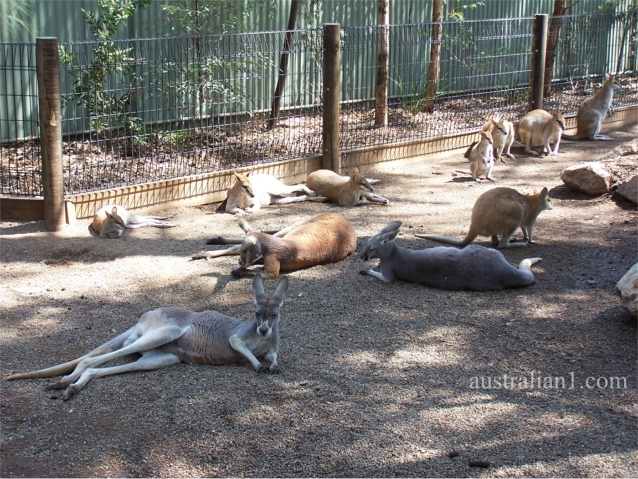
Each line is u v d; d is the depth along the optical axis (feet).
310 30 38.32
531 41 51.26
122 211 29.53
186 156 37.01
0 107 37.96
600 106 47.34
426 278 24.72
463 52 52.03
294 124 42.80
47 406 17.67
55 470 15.43
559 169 40.60
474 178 38.29
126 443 16.30
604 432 16.69
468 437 16.55
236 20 42.98
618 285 22.49
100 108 36.70
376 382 18.84
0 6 37.86
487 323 22.16
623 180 34.91
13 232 29.53
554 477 15.15
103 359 18.88
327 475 15.29
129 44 40.37
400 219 32.07
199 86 39.24
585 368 19.57
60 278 25.40
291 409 17.60
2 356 20.10
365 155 39.73
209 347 19.34
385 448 16.15
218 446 16.22
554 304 23.49
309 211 33.14
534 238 29.53
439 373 19.31
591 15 55.52
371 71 49.21
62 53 36.22
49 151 29.25
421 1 52.39
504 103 51.16
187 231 30.35
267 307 18.86
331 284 24.94
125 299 23.79
